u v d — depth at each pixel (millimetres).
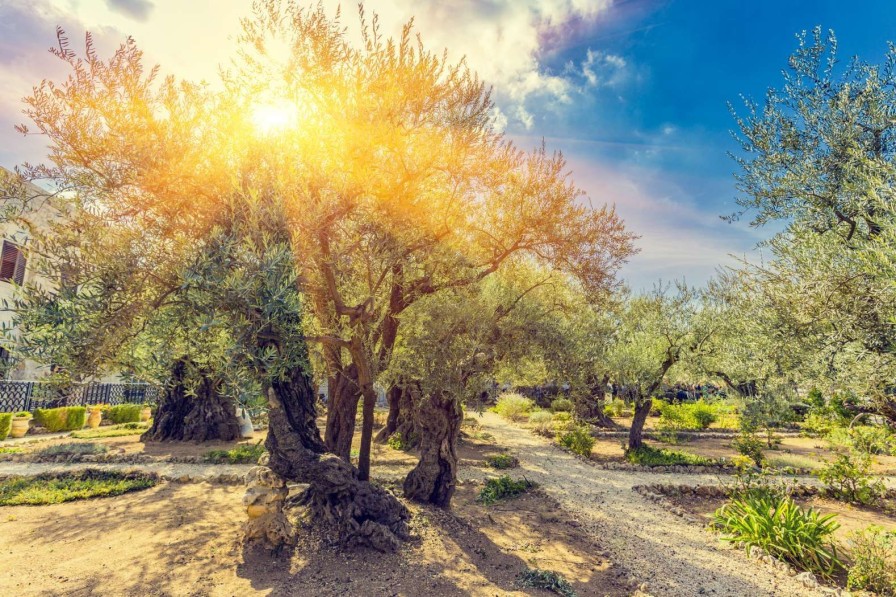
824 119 7125
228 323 4484
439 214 7422
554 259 9016
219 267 4469
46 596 4543
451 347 7129
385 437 15938
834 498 10742
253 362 4746
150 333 4793
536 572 5562
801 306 6215
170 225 5289
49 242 4570
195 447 13258
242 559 5504
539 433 20969
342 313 6434
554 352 7590
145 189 5102
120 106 4852
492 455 14312
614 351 15766
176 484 9398
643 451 15305
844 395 6918
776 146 7516
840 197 6715
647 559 6645
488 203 8617
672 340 16359
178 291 4570
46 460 11031
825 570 6613
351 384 9016
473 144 7055
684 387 28719
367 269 7344
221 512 7410
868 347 5777
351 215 6566
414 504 7742
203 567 5297
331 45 5836
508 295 8766
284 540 5773
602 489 11070
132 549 5797
